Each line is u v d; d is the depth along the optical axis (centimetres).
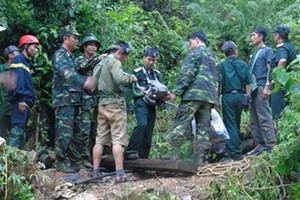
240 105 657
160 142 763
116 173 594
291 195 557
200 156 636
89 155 659
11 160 559
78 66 637
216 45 1084
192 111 631
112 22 877
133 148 622
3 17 742
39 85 752
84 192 577
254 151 685
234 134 658
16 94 637
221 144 670
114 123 600
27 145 745
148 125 641
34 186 571
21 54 650
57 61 621
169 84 925
